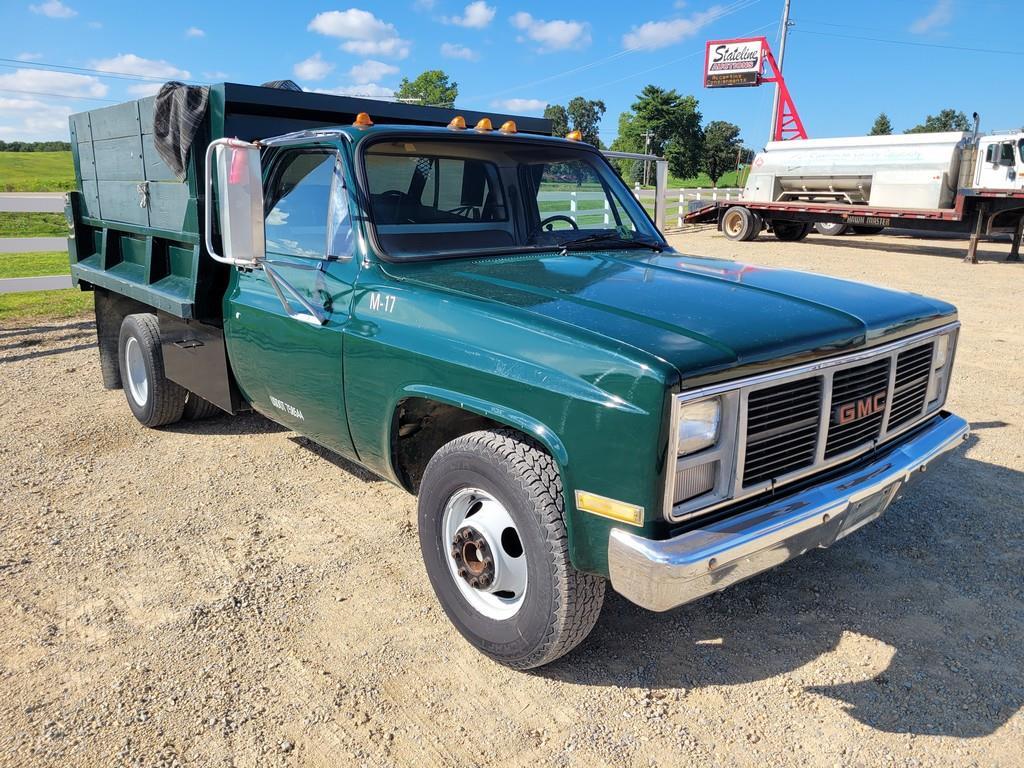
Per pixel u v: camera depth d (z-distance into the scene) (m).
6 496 4.53
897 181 19.80
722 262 3.80
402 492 4.61
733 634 3.23
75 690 2.85
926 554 3.87
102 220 5.93
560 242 3.97
